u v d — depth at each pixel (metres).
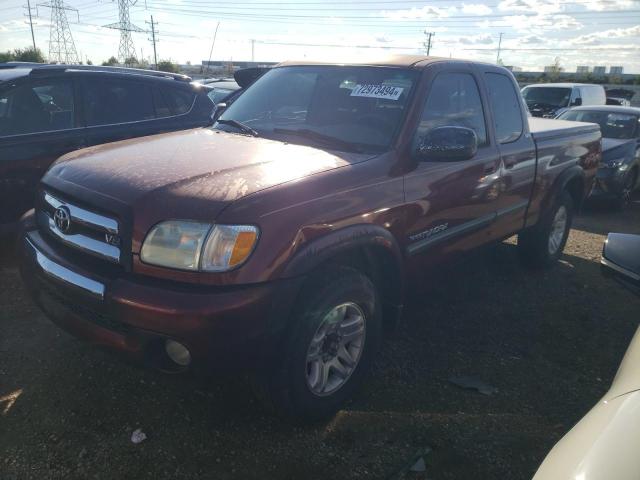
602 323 4.44
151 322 2.35
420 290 3.73
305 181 2.72
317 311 2.68
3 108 4.73
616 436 1.50
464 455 2.76
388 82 3.58
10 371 3.26
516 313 4.53
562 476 1.44
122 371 3.31
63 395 3.06
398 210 3.13
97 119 5.30
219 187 2.56
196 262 2.37
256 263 2.42
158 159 2.96
